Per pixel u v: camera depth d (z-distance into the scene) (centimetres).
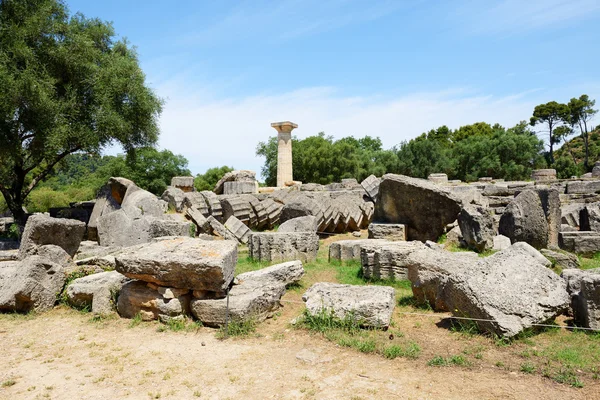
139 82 1838
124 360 517
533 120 5356
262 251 1034
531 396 391
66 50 1620
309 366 477
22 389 448
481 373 440
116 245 1148
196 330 608
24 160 1814
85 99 1745
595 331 530
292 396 411
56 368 500
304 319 609
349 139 5856
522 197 1097
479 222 1063
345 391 416
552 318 538
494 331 518
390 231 1191
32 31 1553
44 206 2897
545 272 572
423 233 1226
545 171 2706
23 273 723
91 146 1717
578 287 605
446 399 392
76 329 641
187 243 687
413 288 686
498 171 4309
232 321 602
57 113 1538
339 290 635
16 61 1516
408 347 509
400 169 4625
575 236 1047
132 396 427
